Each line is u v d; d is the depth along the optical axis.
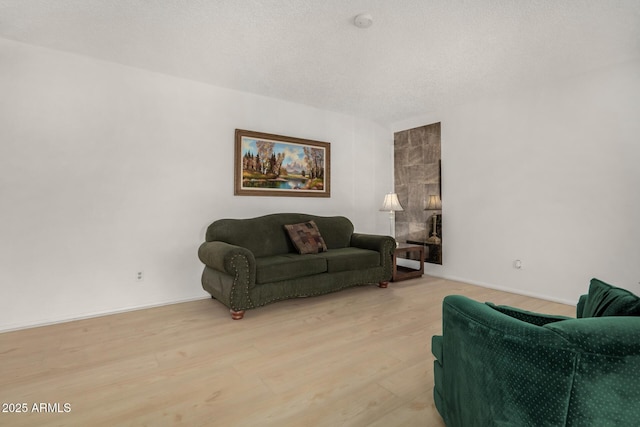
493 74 3.23
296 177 4.17
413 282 4.13
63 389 1.72
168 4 2.13
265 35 2.52
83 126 2.87
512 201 3.68
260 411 1.53
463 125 4.17
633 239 2.86
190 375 1.86
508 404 0.91
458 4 2.10
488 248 3.90
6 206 2.57
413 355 2.10
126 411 1.53
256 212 3.88
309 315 2.88
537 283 3.47
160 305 3.21
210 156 3.54
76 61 2.85
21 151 2.62
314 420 1.47
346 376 1.85
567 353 0.79
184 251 3.39
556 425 0.80
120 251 3.04
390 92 3.75
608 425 0.76
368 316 2.85
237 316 2.78
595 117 3.08
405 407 1.56
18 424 1.44
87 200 2.89
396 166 5.08
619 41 2.56
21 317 2.61
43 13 2.23
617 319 0.82
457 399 1.19
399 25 2.36
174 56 2.88
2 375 1.87
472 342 1.06
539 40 2.56
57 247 2.76
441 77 3.31
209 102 3.53
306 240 3.66
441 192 4.43
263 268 2.94
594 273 3.08
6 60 2.58
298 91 3.74
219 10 2.19
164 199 3.27
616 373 0.75
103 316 2.88
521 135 3.60
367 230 4.94
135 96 3.11
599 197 3.05
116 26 2.40
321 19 2.29
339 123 4.61
